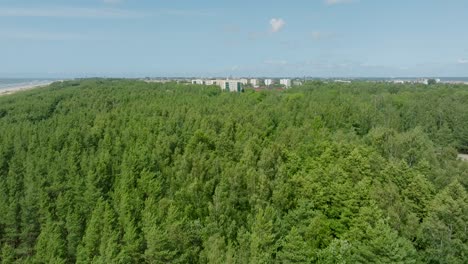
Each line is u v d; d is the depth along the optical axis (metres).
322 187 49.28
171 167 60.72
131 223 42.25
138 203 47.25
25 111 113.00
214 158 60.19
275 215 42.78
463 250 41.66
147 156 59.97
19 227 53.12
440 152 79.12
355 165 56.91
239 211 47.31
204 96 134.88
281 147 62.62
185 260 39.66
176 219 42.94
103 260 39.41
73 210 51.78
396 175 54.09
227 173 52.03
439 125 112.19
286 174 53.09
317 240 42.16
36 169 60.78
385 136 76.62
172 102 116.44
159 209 45.19
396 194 47.97
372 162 60.12
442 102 120.44
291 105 113.25
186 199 48.78
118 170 59.75
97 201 50.16
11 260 45.72
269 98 133.25
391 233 38.03
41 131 83.12
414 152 69.00
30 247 50.88
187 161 57.59
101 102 117.25
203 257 39.25
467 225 43.25
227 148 66.44
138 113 96.00
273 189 48.69
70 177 58.09
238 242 41.88
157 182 52.34
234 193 49.06
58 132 77.62
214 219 44.56
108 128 79.81
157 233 39.03
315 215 44.09
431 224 43.16
